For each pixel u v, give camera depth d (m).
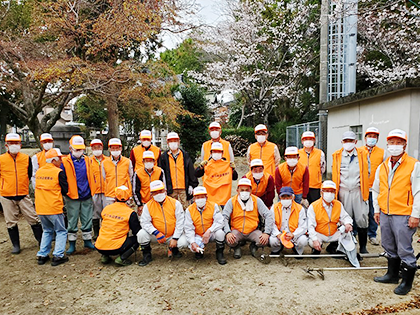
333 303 3.38
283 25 15.72
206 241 4.45
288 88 16.58
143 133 5.73
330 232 4.54
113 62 8.23
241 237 4.70
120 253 4.44
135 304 3.46
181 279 4.04
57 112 8.06
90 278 4.11
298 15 15.38
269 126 18.38
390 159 3.72
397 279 3.78
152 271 4.30
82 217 5.08
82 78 6.62
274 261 4.58
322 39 9.77
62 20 6.83
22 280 4.08
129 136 15.10
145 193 5.18
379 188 3.85
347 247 4.33
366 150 4.73
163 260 4.69
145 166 5.02
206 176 5.30
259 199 4.69
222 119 23.45
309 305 3.35
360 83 14.34
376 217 3.94
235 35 15.95
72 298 3.61
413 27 11.37
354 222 4.83
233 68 16.25
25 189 5.04
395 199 3.58
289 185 5.10
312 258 4.65
